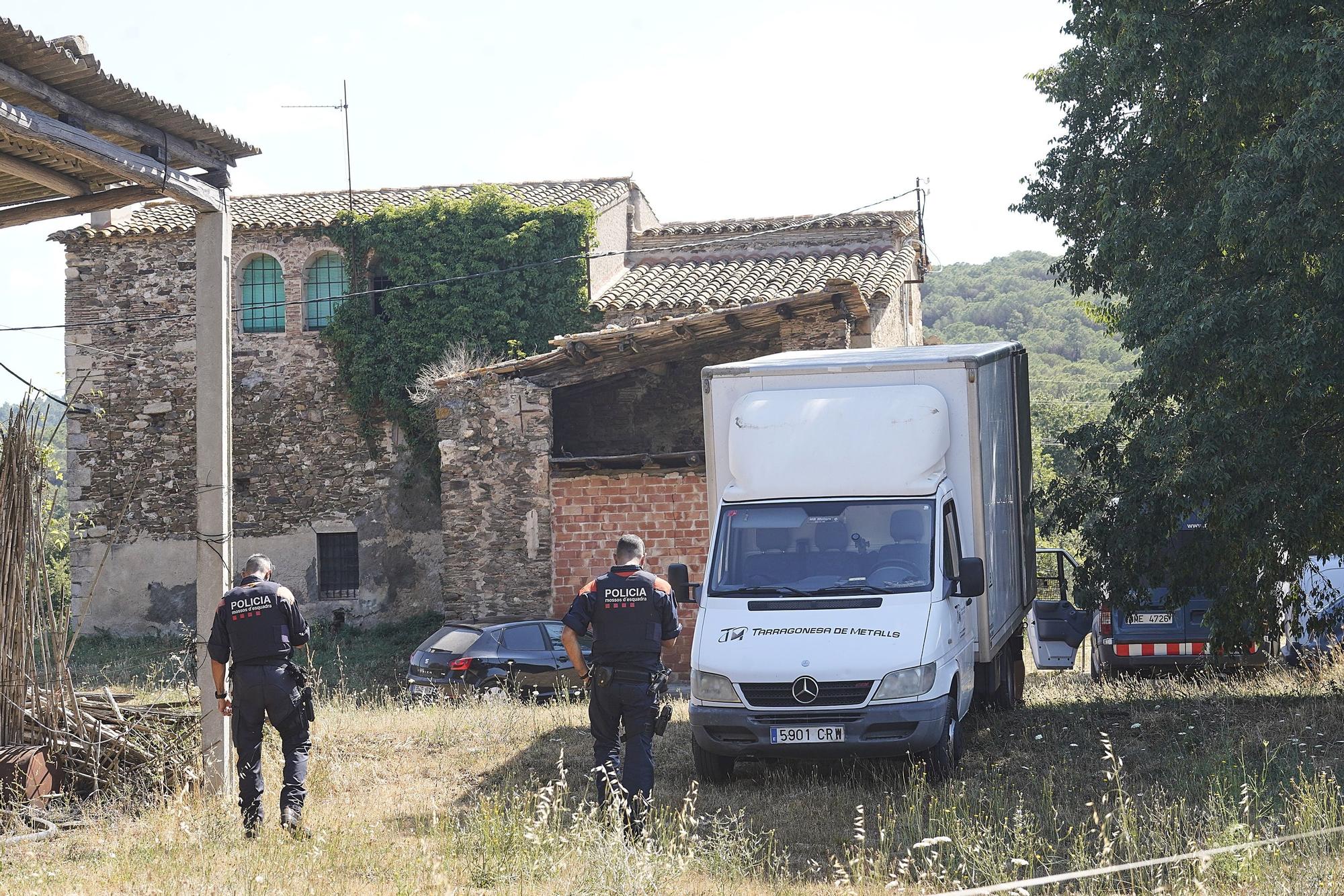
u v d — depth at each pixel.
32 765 13.23
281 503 41.97
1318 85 16.53
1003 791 13.52
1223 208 17.55
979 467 16.11
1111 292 27.11
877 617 14.53
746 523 15.76
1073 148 26.56
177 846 11.63
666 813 13.14
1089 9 22.72
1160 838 11.08
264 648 12.39
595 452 37.59
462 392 34.28
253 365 42.28
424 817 13.36
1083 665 31.50
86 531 42.03
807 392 16.27
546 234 40.78
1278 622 20.06
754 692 14.23
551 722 19.89
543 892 10.20
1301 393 16.48
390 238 41.31
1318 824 10.98
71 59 11.97
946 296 163.00
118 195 14.55
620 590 12.77
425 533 41.44
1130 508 19.27
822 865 11.48
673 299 39.03
